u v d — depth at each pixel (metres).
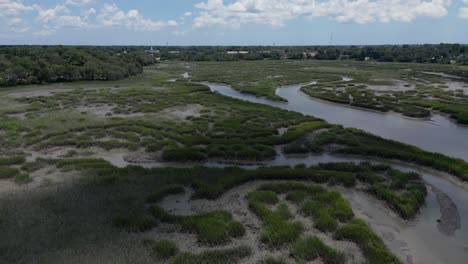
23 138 30.19
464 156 28.86
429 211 18.58
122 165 25.38
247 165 25.95
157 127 34.59
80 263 12.84
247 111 42.97
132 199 18.84
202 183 20.77
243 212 17.95
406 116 42.72
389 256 13.89
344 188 21.14
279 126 35.94
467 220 17.75
